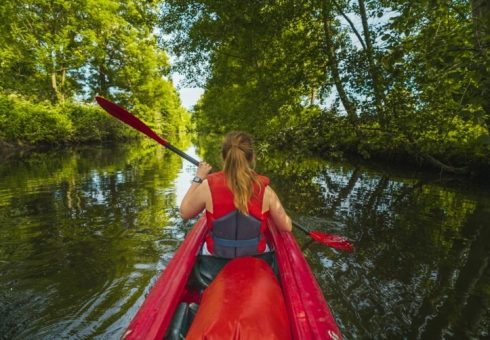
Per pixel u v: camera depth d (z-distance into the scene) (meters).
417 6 4.13
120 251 3.47
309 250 3.54
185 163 11.13
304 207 5.19
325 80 7.67
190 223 4.36
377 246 3.65
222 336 1.25
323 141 7.10
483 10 4.54
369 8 6.84
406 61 5.14
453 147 7.79
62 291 2.69
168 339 1.59
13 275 2.95
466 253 3.45
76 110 20.31
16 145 15.75
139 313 1.52
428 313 2.42
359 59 6.86
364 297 2.63
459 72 3.45
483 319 2.34
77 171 8.98
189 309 1.83
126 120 3.14
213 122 15.72
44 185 6.95
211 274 1.96
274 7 7.79
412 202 5.49
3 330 2.19
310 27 8.04
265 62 8.87
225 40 8.72
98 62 22.98
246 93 9.45
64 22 20.00
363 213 4.87
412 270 3.08
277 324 1.38
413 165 9.35
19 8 18.23
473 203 5.41
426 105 5.92
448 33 4.02
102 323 2.27
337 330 1.49
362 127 7.14
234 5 7.79
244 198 1.74
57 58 19.38
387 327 2.26
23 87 18.84
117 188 6.65
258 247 1.89
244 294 1.46
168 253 3.42
